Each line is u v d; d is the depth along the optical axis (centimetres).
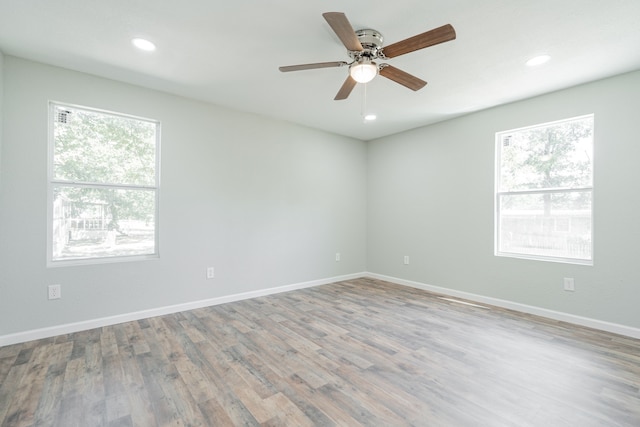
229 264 381
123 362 227
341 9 194
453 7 191
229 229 381
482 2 186
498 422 163
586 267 301
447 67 270
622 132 281
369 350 248
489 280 377
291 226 443
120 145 315
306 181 460
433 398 184
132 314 312
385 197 510
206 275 363
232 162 384
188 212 349
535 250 344
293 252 445
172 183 338
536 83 303
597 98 295
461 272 406
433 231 439
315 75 289
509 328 295
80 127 294
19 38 230
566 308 314
